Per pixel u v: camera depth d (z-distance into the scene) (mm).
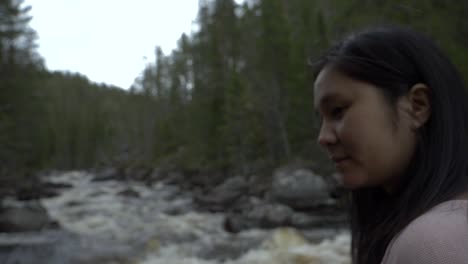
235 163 38188
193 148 54031
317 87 796
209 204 17891
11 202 21844
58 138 90125
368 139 731
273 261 8180
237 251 9586
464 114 750
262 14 42625
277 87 39281
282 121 35688
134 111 103875
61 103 121938
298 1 47344
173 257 9391
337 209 15898
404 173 743
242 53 53562
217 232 12312
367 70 740
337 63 767
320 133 790
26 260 9617
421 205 703
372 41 762
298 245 8977
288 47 39375
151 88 97188
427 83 740
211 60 54031
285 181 17078
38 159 51469
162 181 38281
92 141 96938
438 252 568
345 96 750
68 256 9859
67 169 90562
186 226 13359
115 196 23516
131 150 94750
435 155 719
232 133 38875
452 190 696
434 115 734
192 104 60656
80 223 14141
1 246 10883
